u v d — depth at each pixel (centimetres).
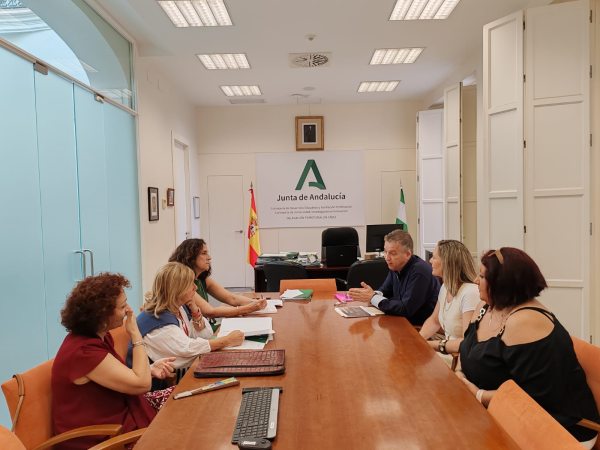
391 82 646
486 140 391
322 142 770
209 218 782
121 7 390
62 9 324
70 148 334
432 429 125
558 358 159
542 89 350
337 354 191
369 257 530
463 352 194
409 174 774
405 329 231
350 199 777
